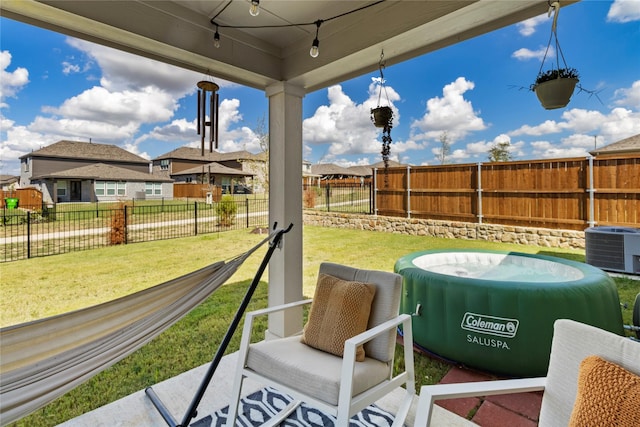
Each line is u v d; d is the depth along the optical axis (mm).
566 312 2189
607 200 5562
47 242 6871
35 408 1264
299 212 2949
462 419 1886
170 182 9125
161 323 1706
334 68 2520
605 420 923
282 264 2844
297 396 1546
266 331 3020
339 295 1908
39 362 1331
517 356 2242
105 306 1532
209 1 2086
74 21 1791
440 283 2564
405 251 6508
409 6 1970
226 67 2482
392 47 2186
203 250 6980
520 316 2242
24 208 6711
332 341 1789
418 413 1122
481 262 3785
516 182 6582
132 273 5312
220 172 11992
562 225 6055
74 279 4988
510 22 1864
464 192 7281
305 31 2498
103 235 7406
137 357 2734
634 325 2512
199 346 2928
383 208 8719
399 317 1854
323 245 7207
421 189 7957
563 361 1196
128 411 1963
